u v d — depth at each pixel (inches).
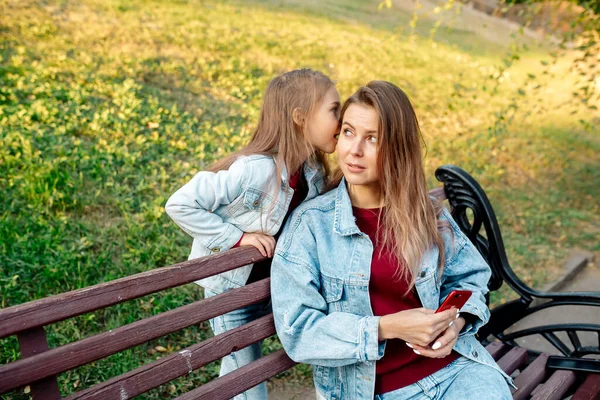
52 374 59.7
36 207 146.8
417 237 79.0
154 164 180.2
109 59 257.3
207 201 79.3
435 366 79.7
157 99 228.1
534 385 99.7
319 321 76.2
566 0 221.5
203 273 73.5
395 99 77.5
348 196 82.4
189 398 72.4
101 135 189.9
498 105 357.1
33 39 258.7
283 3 481.4
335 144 86.3
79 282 126.0
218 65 286.4
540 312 170.2
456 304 73.4
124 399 65.6
